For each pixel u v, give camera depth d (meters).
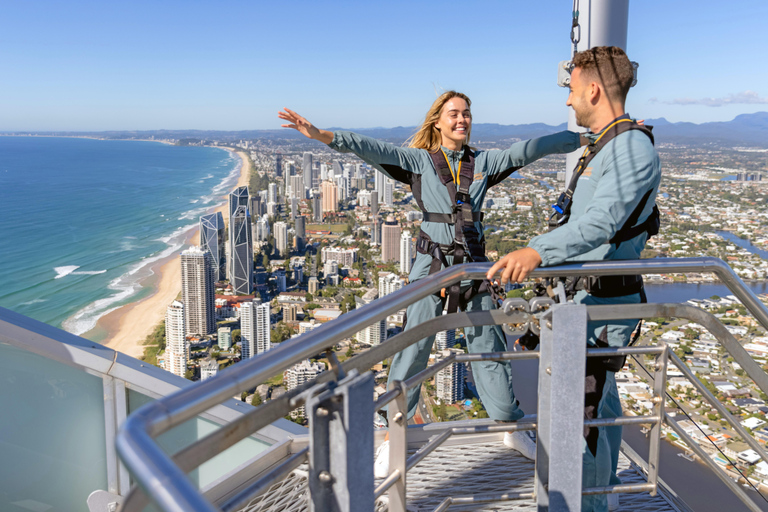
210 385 0.80
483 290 2.03
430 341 2.09
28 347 1.69
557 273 1.41
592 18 2.50
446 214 2.11
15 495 1.76
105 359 1.74
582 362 1.37
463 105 2.20
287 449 1.91
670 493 2.11
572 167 2.58
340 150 2.14
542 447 1.41
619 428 1.92
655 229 1.69
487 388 2.12
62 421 1.78
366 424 0.97
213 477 2.04
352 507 0.96
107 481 1.82
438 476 1.97
